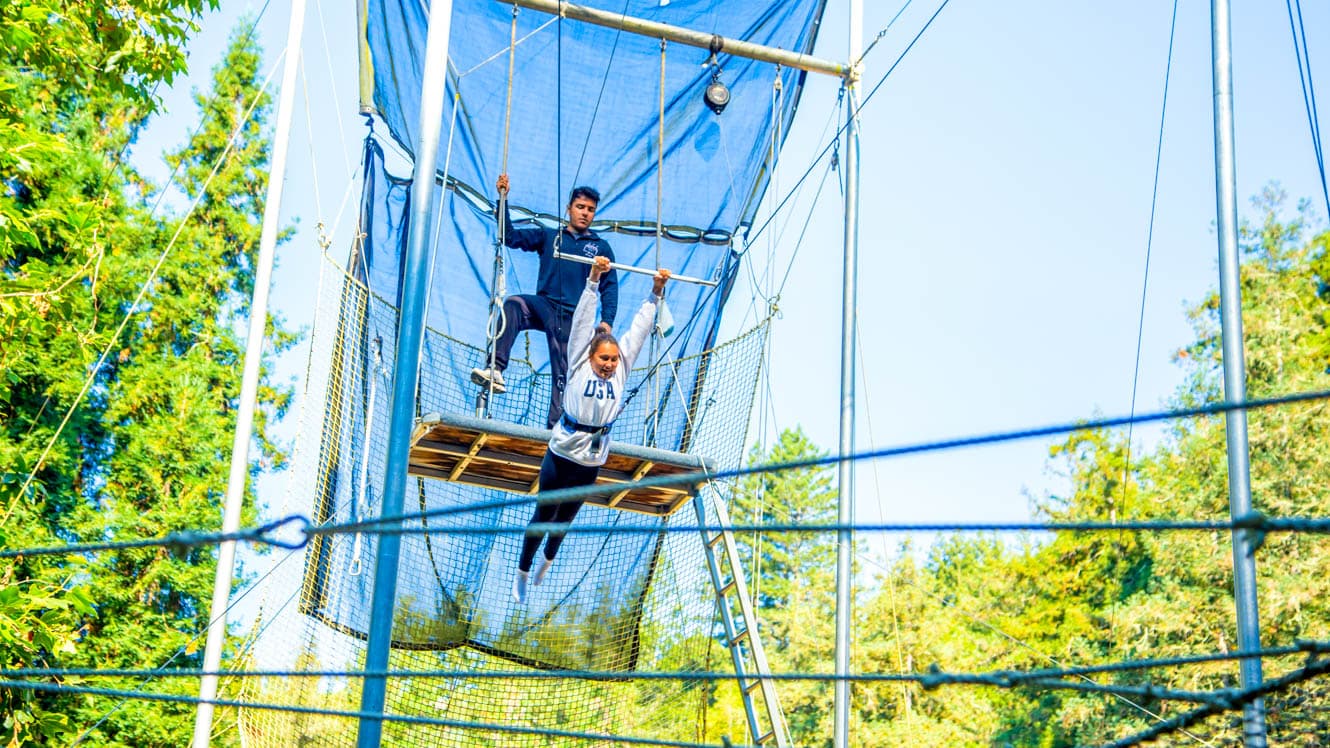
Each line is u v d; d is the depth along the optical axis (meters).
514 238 10.06
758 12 11.77
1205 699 4.41
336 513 10.15
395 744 11.11
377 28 10.84
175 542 3.98
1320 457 22.12
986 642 27.09
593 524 11.59
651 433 11.13
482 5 11.47
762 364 10.73
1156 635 23.02
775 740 9.79
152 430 21.86
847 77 10.66
